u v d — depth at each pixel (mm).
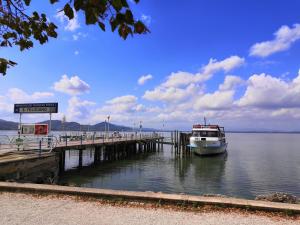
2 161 16453
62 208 7520
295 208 7191
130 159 44156
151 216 6953
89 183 24656
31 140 25219
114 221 6582
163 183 25453
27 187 9117
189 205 7734
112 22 2236
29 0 2564
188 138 49438
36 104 28156
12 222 6406
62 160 28422
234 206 7543
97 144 34281
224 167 36188
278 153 57625
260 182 25906
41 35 3121
